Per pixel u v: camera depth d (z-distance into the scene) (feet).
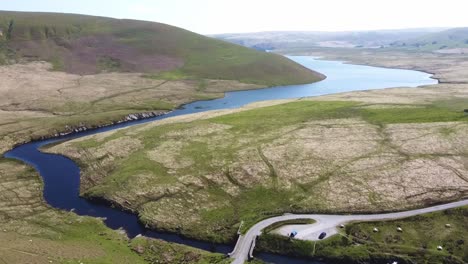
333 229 235.40
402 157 325.21
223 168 317.83
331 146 353.10
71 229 244.83
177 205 270.26
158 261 214.07
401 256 213.66
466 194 269.03
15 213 261.85
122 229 247.91
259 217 252.42
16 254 200.03
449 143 345.92
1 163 345.10
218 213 260.01
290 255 220.02
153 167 322.55
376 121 415.85
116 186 295.07
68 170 333.62
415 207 257.34
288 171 310.45
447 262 210.18
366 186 284.20
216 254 220.02
